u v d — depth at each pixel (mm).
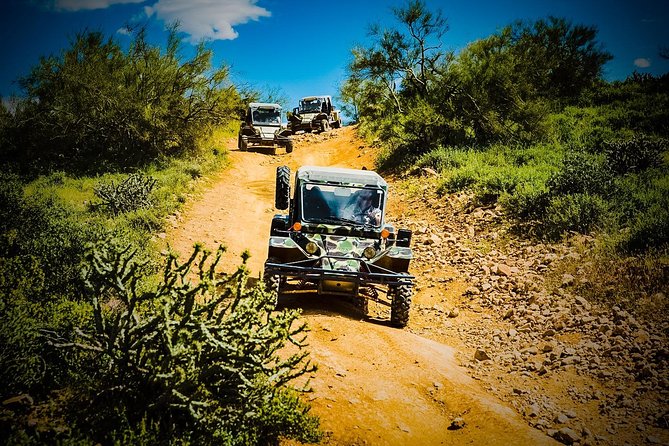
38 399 3574
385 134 22016
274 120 29469
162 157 21438
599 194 11750
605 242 9508
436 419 4703
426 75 21844
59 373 3840
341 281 7320
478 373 5953
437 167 18375
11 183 9695
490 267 9906
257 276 9289
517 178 14125
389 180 19672
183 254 9875
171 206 13609
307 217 8156
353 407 4586
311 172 8578
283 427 3877
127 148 21328
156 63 21719
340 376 5164
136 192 13469
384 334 6695
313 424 4055
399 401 4883
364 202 8383
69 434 3088
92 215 12039
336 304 8141
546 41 27672
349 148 28500
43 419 3328
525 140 19516
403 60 22172
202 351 3422
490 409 4801
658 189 11914
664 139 16266
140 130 21156
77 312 4398
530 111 19219
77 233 6895
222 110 23094
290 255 7562
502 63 20344
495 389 5477
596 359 5949
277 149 30500
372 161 23984
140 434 3158
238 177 21875
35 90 20281
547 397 5211
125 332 3463
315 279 7516
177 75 22062
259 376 3916
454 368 5988
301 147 30906
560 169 13953
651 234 8930
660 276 7652
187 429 3432
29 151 20109
